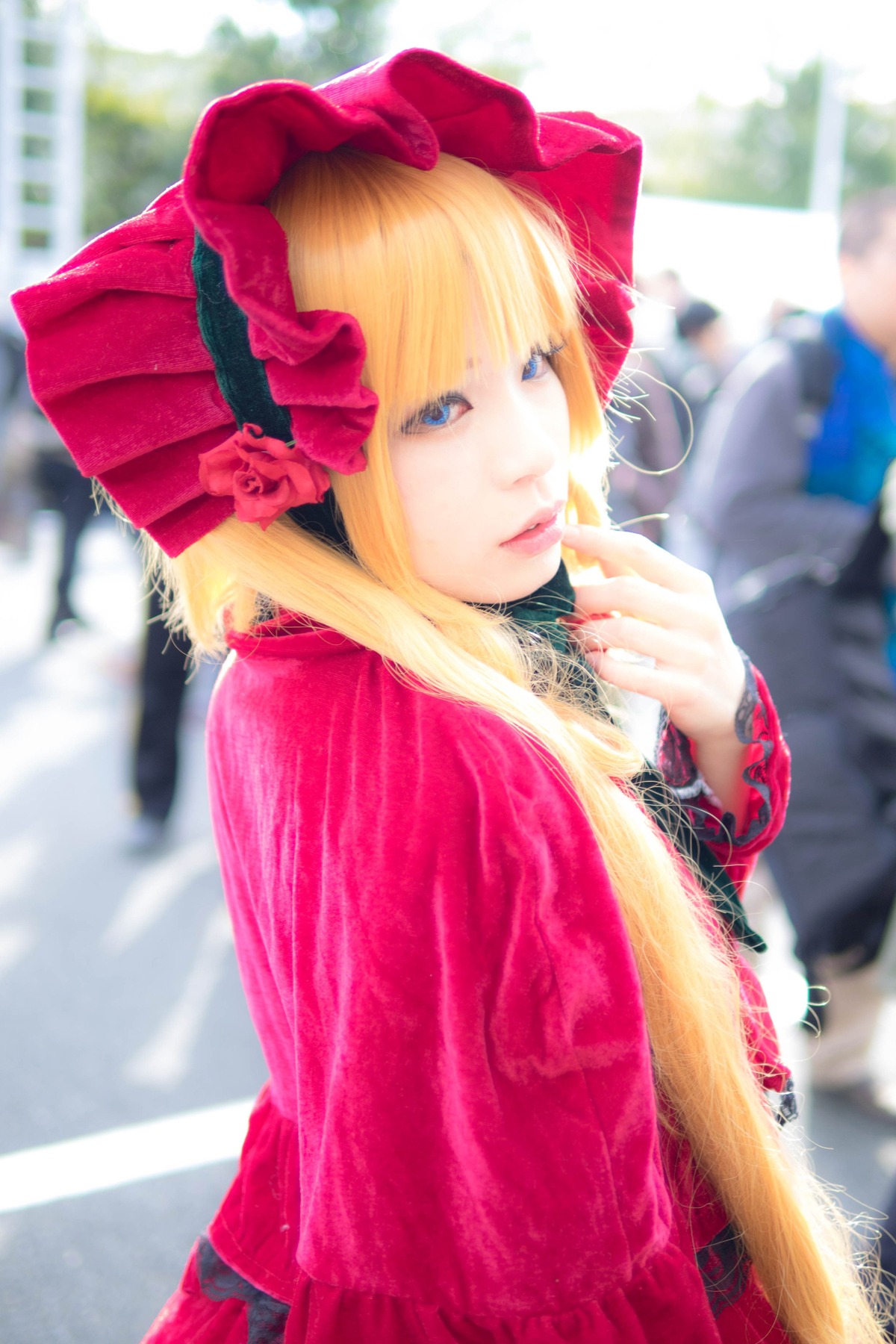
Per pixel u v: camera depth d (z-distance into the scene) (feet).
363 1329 2.23
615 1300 2.18
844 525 7.93
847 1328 2.81
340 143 2.24
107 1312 5.50
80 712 15.06
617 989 2.19
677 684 2.74
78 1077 7.27
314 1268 2.27
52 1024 7.85
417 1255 2.20
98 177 57.31
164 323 2.26
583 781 2.35
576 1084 2.16
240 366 2.24
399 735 2.26
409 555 2.45
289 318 2.08
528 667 2.53
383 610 2.38
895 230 7.57
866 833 6.31
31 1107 6.95
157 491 2.35
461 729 2.24
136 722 10.62
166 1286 5.66
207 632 2.97
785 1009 7.52
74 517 17.74
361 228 2.26
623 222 2.84
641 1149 2.21
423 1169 2.19
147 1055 7.54
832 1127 6.79
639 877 2.41
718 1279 2.62
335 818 2.26
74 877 10.23
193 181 2.00
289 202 2.31
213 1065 7.45
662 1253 2.26
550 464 2.41
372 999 2.16
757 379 8.20
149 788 10.75
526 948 2.13
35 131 39.42
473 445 2.37
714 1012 2.55
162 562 3.17
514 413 2.39
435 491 2.38
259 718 2.54
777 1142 2.71
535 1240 2.15
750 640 6.66
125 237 2.29
